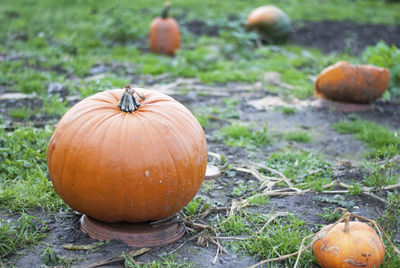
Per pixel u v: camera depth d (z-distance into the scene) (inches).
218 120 84.0
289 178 66.1
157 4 191.9
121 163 49.4
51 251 50.3
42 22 151.6
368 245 48.5
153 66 112.0
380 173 65.0
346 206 60.4
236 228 55.4
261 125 83.3
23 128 70.9
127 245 51.9
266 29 142.6
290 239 53.0
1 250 50.8
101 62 115.9
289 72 113.8
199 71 113.0
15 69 106.3
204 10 185.8
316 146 76.6
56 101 82.2
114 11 165.0
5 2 180.4
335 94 92.0
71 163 50.3
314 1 229.0
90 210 51.2
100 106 52.1
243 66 116.7
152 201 50.5
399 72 101.7
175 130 51.3
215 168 67.1
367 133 79.0
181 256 51.7
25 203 57.4
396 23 189.2
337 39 158.4
